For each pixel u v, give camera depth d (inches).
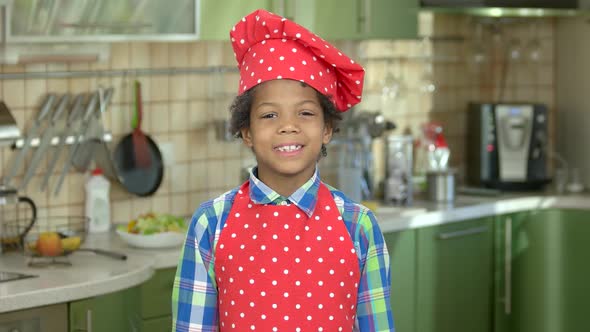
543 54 218.8
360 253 81.3
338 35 175.3
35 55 147.0
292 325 78.9
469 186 210.7
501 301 193.5
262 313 79.1
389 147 189.5
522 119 204.7
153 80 167.9
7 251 141.8
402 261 173.9
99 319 123.3
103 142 159.8
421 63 208.2
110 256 136.5
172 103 170.7
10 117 144.0
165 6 149.4
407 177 187.8
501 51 219.8
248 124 81.8
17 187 152.1
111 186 164.4
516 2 188.7
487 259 190.7
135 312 130.9
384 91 194.2
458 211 182.4
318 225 80.4
